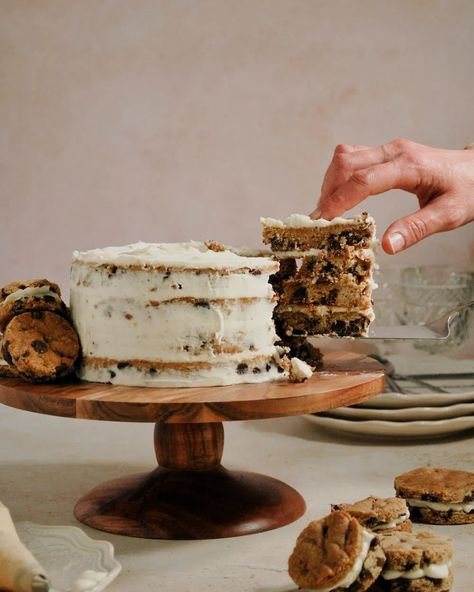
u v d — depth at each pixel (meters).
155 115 1.88
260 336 1.10
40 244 1.93
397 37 1.81
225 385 1.08
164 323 1.07
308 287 1.25
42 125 1.90
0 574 0.87
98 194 1.90
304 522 1.06
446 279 1.64
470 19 1.79
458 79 1.81
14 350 1.08
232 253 1.17
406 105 1.82
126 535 1.04
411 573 0.92
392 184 1.30
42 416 1.44
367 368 1.19
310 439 1.32
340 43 1.82
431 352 1.63
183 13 1.85
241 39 1.84
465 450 1.27
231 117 1.86
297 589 0.93
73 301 1.12
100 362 1.09
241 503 1.07
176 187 1.89
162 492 1.08
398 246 1.23
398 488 1.06
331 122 1.84
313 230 1.24
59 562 0.93
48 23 1.87
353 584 0.90
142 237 1.91
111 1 1.86
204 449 1.09
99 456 1.26
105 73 1.88
